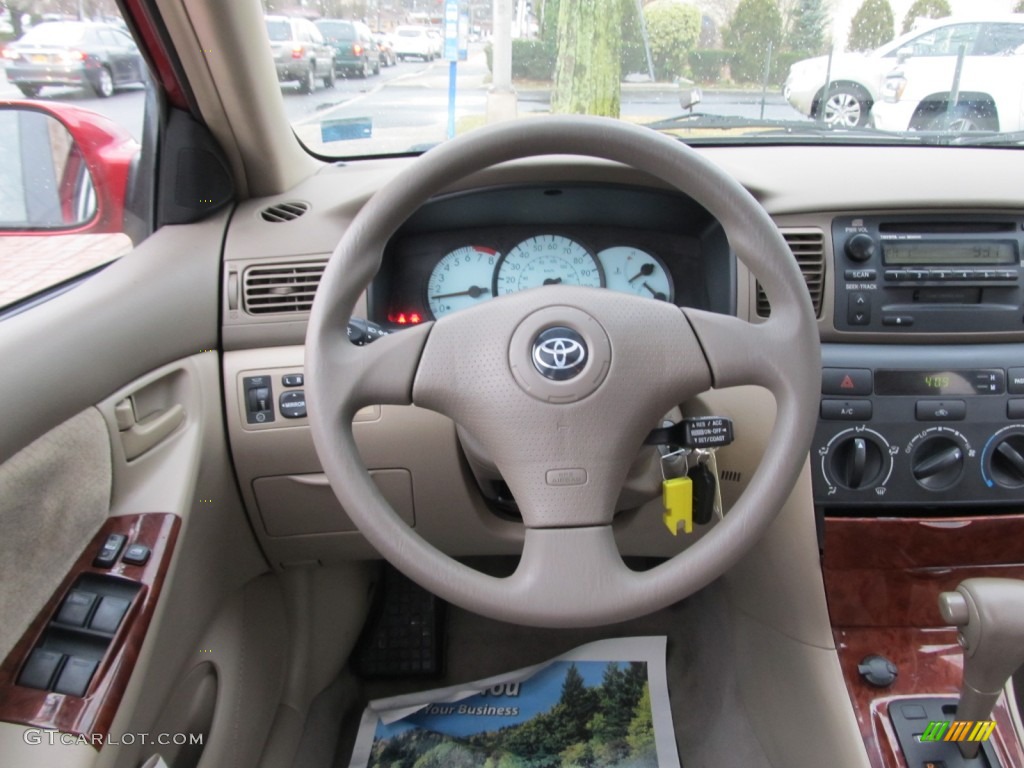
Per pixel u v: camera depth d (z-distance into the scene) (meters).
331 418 0.76
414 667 1.50
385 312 1.22
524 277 1.26
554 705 1.39
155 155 1.17
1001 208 1.13
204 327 1.10
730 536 0.76
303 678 1.37
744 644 1.36
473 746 1.33
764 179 1.17
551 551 0.77
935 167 1.21
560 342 0.77
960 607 0.88
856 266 1.14
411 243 1.25
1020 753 1.04
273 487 1.16
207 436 1.07
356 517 0.76
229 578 1.13
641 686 1.42
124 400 0.92
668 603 0.76
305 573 1.42
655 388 0.79
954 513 1.16
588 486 0.78
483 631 1.59
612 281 1.27
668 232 1.26
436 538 1.20
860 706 1.12
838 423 1.14
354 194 1.18
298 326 1.12
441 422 1.10
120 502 0.93
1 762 0.71
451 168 0.76
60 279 0.98
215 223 1.19
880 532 1.15
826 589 1.17
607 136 0.76
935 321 1.14
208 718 1.08
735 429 1.12
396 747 1.33
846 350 1.15
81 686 0.78
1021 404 1.13
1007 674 0.88
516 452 0.78
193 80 1.09
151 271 1.04
